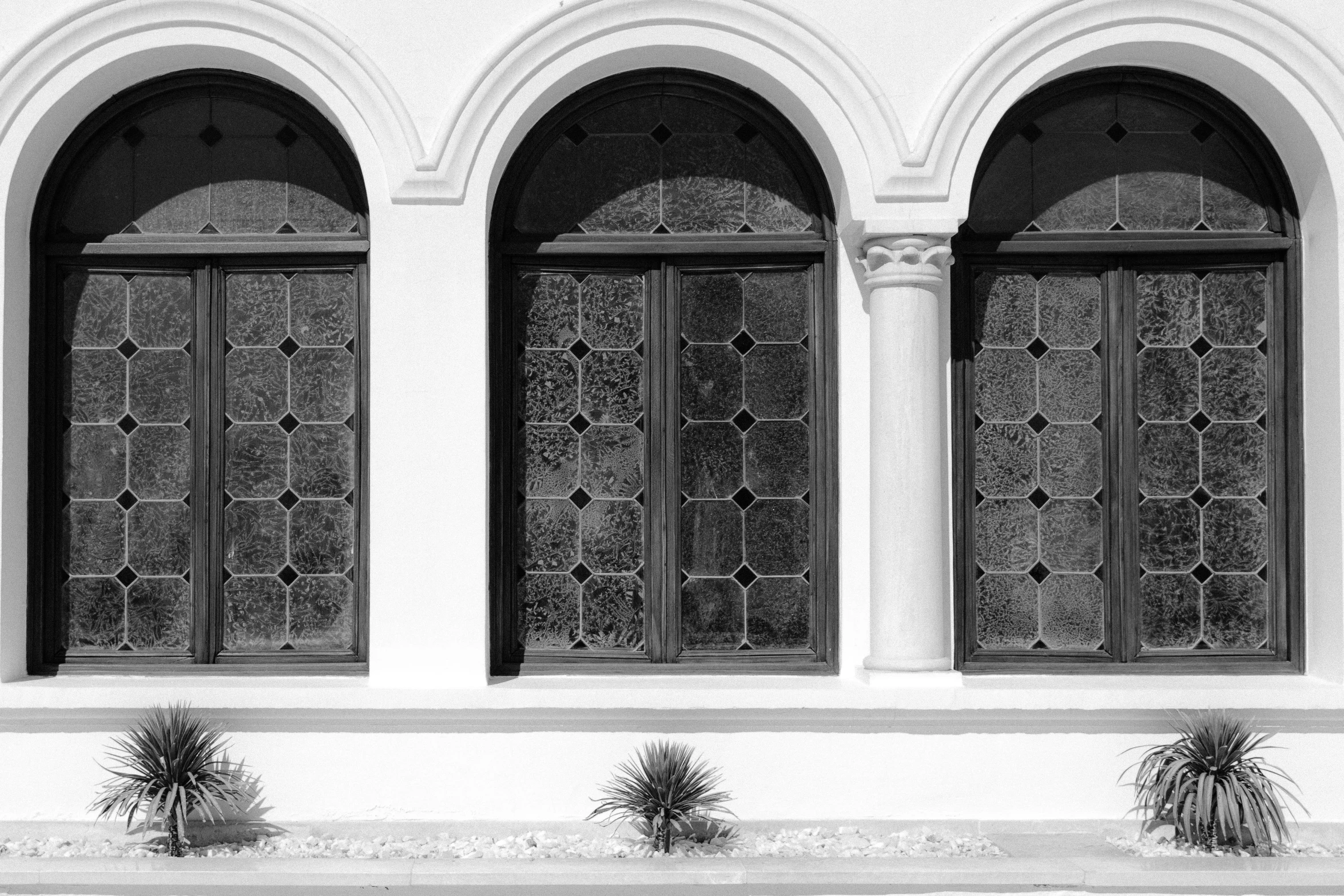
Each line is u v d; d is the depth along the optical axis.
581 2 5.82
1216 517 6.26
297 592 6.18
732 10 5.83
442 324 5.86
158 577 6.20
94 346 6.21
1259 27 5.85
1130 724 5.78
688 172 6.27
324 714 5.70
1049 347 6.27
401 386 5.84
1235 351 6.28
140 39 5.84
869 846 5.56
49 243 6.16
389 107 5.84
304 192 6.25
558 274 6.24
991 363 6.27
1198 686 5.90
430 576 5.83
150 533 6.20
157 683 5.89
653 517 6.19
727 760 5.77
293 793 5.73
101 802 5.53
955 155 5.84
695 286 6.25
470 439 5.85
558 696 5.71
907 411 5.79
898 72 5.86
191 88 6.21
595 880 5.12
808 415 6.24
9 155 5.81
